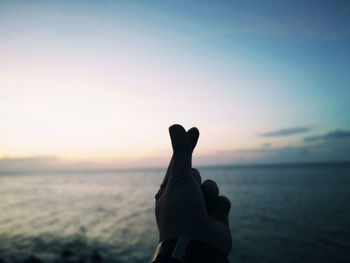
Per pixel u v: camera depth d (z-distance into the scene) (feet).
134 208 123.03
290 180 279.08
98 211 117.08
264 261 47.03
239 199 143.23
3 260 49.67
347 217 83.46
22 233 74.69
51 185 350.02
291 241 59.62
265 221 83.10
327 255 49.65
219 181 307.99
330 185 199.72
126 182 379.76
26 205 144.46
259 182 272.72
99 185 330.54
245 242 59.77
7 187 319.27
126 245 59.57
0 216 109.19
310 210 98.84
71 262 48.96
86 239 66.23
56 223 89.86
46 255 53.16
